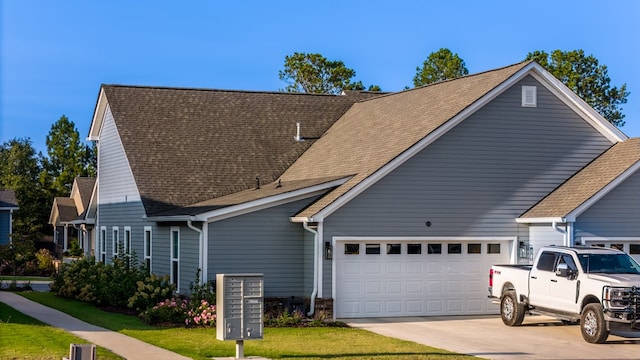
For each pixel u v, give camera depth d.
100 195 39.50
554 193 28.02
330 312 25.84
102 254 39.03
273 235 27.05
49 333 20.98
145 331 22.31
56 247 66.94
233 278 17.94
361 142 31.06
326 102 38.97
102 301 29.19
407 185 26.78
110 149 37.69
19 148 81.56
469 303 27.58
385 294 26.72
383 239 26.48
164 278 27.61
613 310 20.83
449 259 27.47
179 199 31.31
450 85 31.64
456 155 27.33
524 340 21.89
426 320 26.12
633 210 27.17
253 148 34.81
